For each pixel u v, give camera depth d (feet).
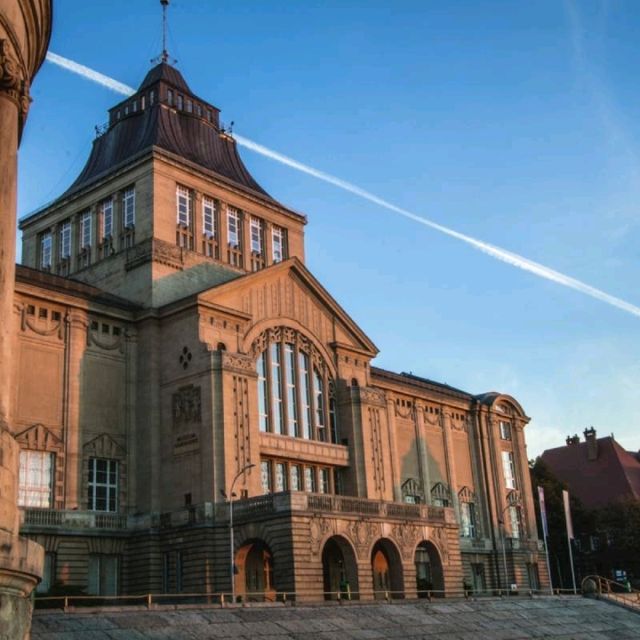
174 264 198.80
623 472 365.40
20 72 63.46
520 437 293.02
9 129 61.57
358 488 206.49
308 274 212.84
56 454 166.81
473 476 273.95
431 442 261.85
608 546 319.27
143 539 172.45
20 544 51.75
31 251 230.07
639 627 182.19
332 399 214.28
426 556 223.92
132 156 209.67
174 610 117.08
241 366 180.34
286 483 193.88
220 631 112.27
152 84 237.66
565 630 162.71
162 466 178.81
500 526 270.46
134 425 181.78
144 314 186.70
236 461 173.17
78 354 174.91
